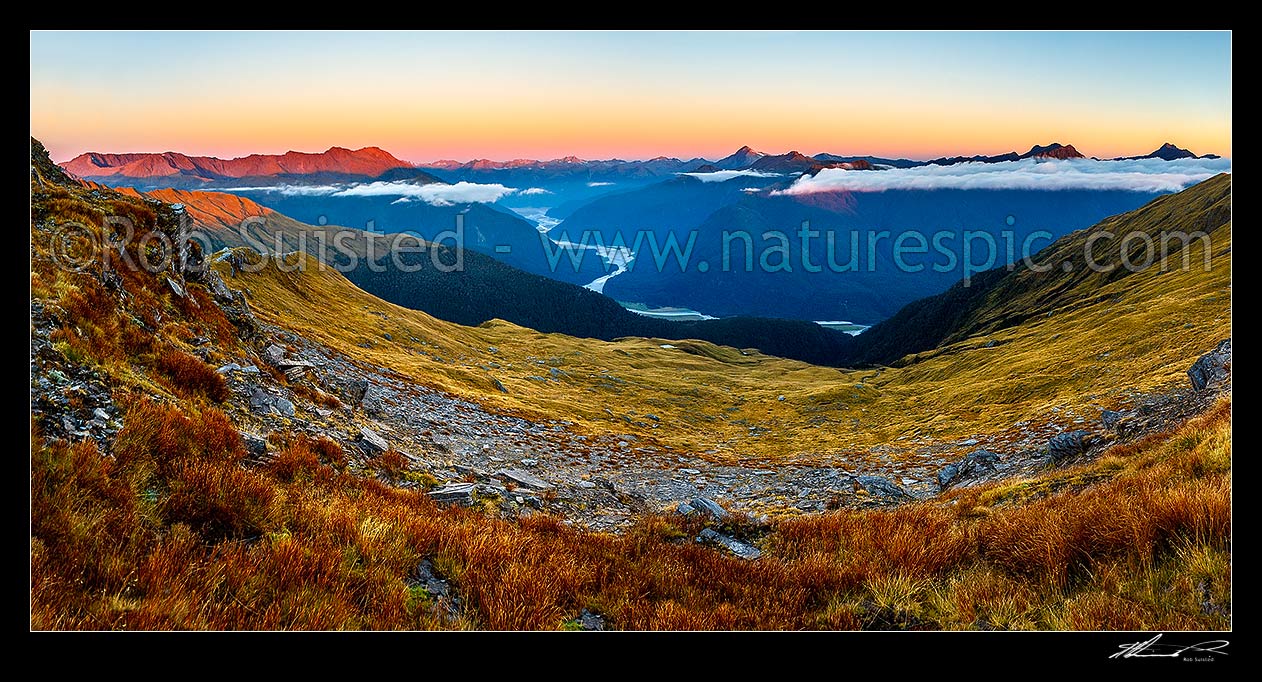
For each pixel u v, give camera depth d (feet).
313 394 81.41
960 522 44.55
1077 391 220.43
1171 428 63.41
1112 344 287.07
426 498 47.29
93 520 23.47
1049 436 143.02
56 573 20.11
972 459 108.17
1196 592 23.12
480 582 28.43
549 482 76.95
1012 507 45.96
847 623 26.58
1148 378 179.63
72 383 35.99
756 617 27.12
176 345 64.39
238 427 49.01
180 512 27.48
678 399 338.54
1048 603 25.58
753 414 320.29
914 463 149.59
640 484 108.58
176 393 47.19
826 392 351.46
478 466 85.46
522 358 387.14
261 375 73.92
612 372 395.96
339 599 23.52
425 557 31.27
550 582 29.25
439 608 25.91
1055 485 53.06
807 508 86.63
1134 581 24.99
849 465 151.74
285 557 25.17
